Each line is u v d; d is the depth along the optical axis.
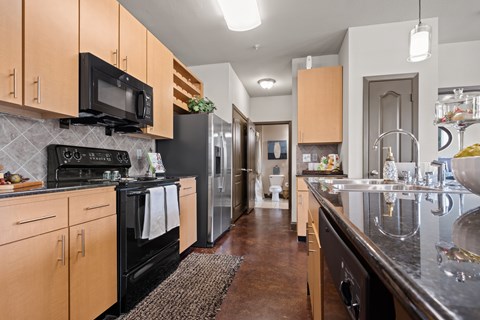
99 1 1.88
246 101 5.52
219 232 3.31
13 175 1.37
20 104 1.35
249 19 2.62
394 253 0.39
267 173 7.70
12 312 1.09
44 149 1.79
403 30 2.96
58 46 1.55
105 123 2.08
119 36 2.09
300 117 3.47
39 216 1.21
